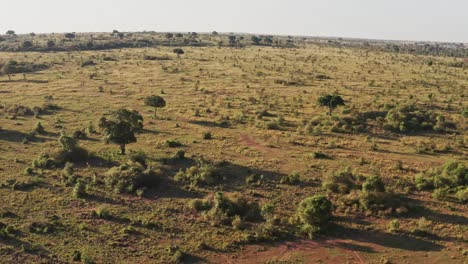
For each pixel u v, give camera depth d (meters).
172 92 106.31
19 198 47.06
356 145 66.06
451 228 41.47
